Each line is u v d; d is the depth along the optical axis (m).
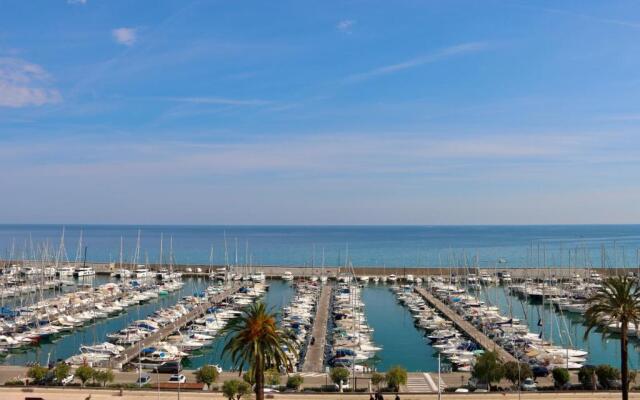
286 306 178.25
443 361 123.81
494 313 163.00
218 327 147.38
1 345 131.00
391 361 124.12
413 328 159.38
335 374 92.25
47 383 93.62
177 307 169.75
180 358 114.31
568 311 181.50
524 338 131.25
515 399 84.81
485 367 92.00
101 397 86.12
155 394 87.50
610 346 138.50
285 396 86.81
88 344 138.00
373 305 197.75
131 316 173.12
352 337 134.12
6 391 88.00
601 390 88.56
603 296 72.00
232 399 82.69
